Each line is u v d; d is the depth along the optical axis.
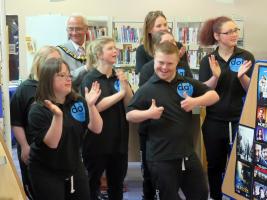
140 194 3.90
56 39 5.51
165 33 2.99
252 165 2.69
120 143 2.96
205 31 3.34
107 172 3.07
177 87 2.62
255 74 2.66
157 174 2.57
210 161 3.29
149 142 2.64
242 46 6.70
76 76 3.23
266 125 2.56
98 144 2.91
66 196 2.40
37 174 2.30
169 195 2.55
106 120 2.90
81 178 2.42
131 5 7.33
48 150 2.25
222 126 3.16
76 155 2.38
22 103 2.68
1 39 2.39
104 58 2.90
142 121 2.57
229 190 2.93
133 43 6.23
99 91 2.62
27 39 5.65
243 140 2.77
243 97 3.13
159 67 2.57
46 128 2.23
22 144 2.66
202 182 2.63
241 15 7.48
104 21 6.07
